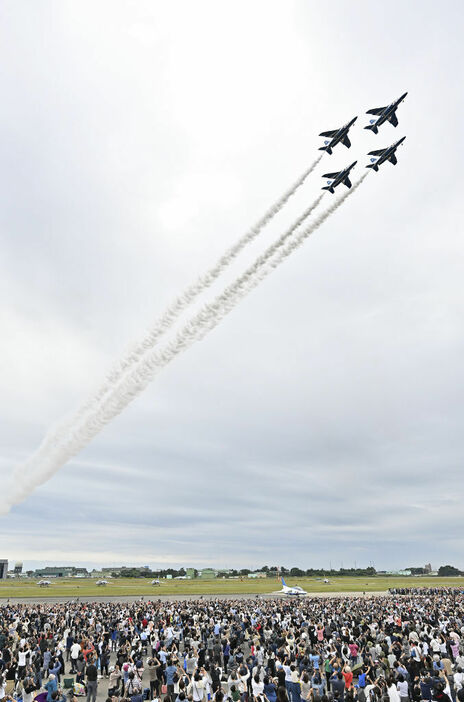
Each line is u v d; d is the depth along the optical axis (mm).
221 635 36656
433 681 20062
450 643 28484
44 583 145750
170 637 32531
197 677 20422
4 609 60500
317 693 22812
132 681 21781
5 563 191625
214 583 162250
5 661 27328
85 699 26031
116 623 41000
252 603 72688
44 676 29188
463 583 168000
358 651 30109
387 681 18984
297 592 103312
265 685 20641
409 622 41375
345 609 56781
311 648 28516
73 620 46031
